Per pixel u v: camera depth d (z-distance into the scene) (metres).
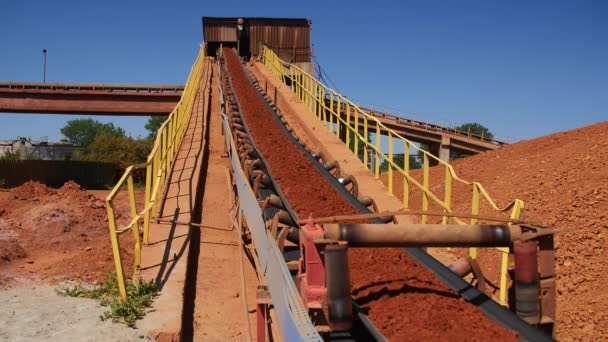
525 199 14.38
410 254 7.97
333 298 5.19
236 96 27.42
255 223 8.60
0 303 8.88
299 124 24.17
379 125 16.27
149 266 9.97
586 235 11.23
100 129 162.62
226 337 8.50
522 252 5.64
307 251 5.46
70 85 47.59
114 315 8.20
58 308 8.64
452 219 11.78
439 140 48.44
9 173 42.53
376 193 14.62
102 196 27.58
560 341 9.58
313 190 11.91
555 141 19.77
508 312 5.86
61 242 13.96
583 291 10.19
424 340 5.23
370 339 5.62
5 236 13.99
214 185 15.84
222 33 52.31
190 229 11.97
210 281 10.31
